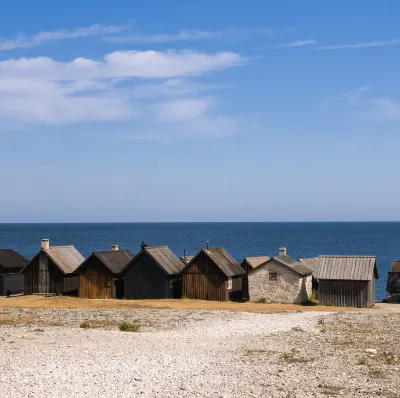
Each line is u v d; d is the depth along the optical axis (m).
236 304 56.53
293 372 24.30
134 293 61.00
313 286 64.62
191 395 20.41
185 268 60.97
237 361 26.61
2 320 41.72
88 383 21.77
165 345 31.08
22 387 20.92
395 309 56.09
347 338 34.50
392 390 21.34
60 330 35.81
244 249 192.38
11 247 199.75
